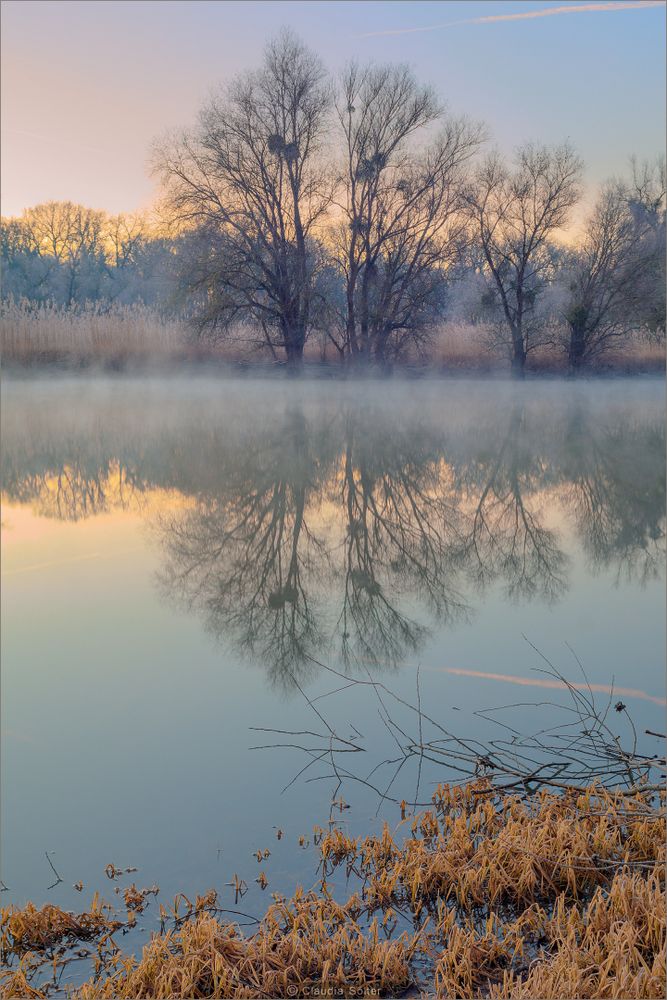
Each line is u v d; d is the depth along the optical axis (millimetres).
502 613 6586
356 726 4570
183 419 21375
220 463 14820
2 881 3254
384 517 10609
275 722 4586
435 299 31172
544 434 19109
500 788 3916
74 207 58812
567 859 3232
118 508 10930
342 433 18984
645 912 2891
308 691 5043
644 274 30188
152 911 3115
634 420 21984
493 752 4242
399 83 29156
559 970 2652
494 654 5637
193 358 31609
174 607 6695
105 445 16766
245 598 7031
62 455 15508
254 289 29781
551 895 3197
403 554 8719
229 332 31734
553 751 4250
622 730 4445
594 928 2910
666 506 11312
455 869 3248
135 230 59062
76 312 30938
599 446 17328
